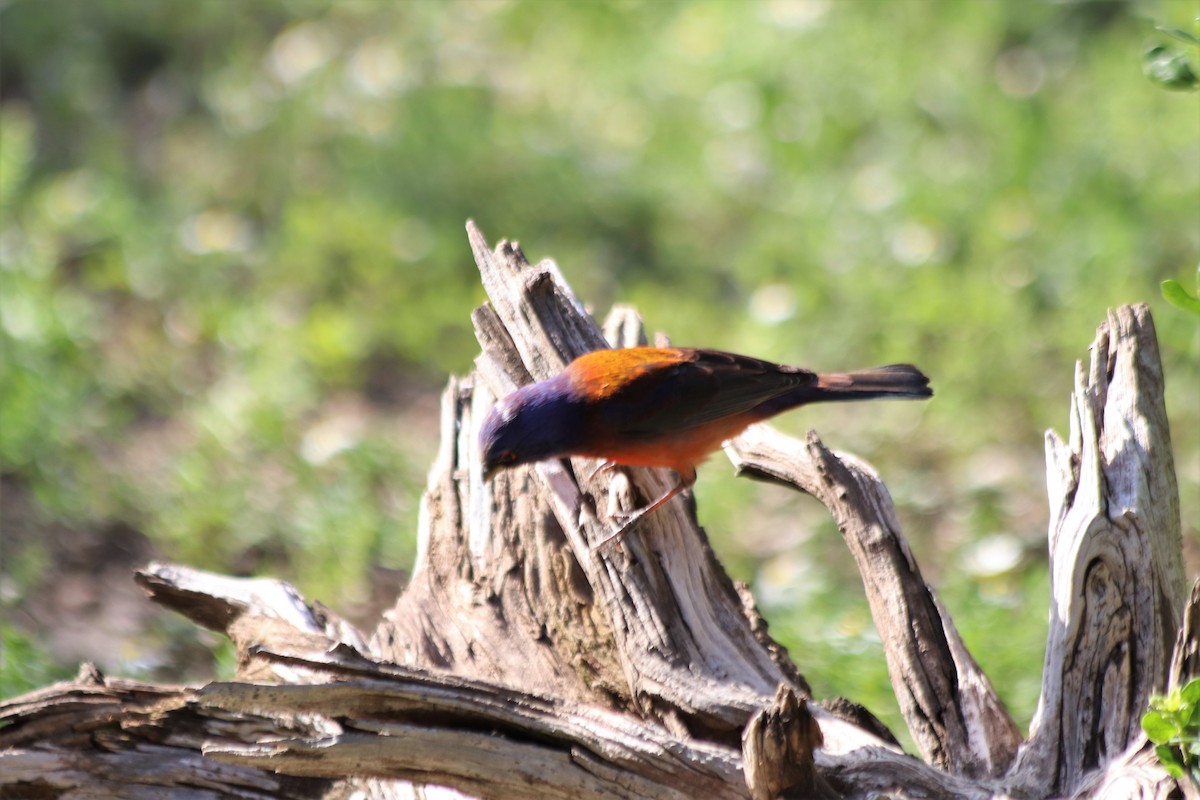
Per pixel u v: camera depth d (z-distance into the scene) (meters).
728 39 19.55
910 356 14.08
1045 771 5.97
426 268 15.99
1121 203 15.37
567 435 7.45
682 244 16.50
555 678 7.12
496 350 8.19
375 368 14.97
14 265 15.15
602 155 17.70
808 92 18.17
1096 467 6.57
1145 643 6.20
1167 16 17.67
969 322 14.16
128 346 14.80
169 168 17.95
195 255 16.11
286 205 17.00
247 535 12.16
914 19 19.11
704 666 6.62
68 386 13.70
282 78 19.47
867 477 7.12
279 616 7.70
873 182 16.55
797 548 12.09
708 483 12.83
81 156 18.09
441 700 5.87
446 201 16.80
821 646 9.70
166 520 12.23
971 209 15.78
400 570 11.83
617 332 8.88
